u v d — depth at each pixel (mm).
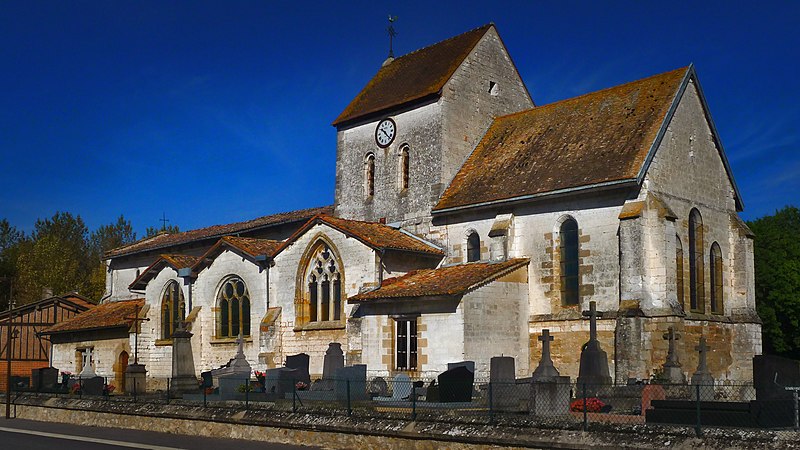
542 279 36250
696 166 37062
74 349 54406
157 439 26312
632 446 17781
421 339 34812
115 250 62594
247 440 25500
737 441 16672
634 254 32688
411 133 43719
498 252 37219
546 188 35906
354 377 33156
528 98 47844
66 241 109312
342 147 47406
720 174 38812
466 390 28078
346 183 46812
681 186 35750
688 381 32531
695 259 36406
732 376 36406
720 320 36250
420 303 35000
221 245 44969
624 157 34312
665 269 32375
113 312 53250
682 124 36562
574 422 19578
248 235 50906
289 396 30078
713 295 37375
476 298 34094
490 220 38750
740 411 18719
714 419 19062
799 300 50312
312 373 39531
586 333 34250
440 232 40969
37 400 35062
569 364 34719
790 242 54312
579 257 34969
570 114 40531
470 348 33500
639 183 32844
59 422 33188
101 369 51594
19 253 94562
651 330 32219
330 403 26844
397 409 26375
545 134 40375
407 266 39125
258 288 42750
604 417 22016
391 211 43969
